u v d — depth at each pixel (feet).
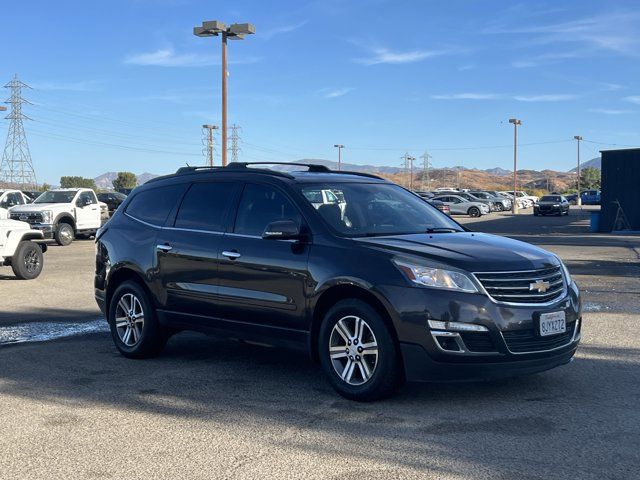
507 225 122.11
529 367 17.17
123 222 24.81
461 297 16.65
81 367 22.30
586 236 89.45
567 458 13.96
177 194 23.54
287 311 19.20
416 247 17.89
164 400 18.48
